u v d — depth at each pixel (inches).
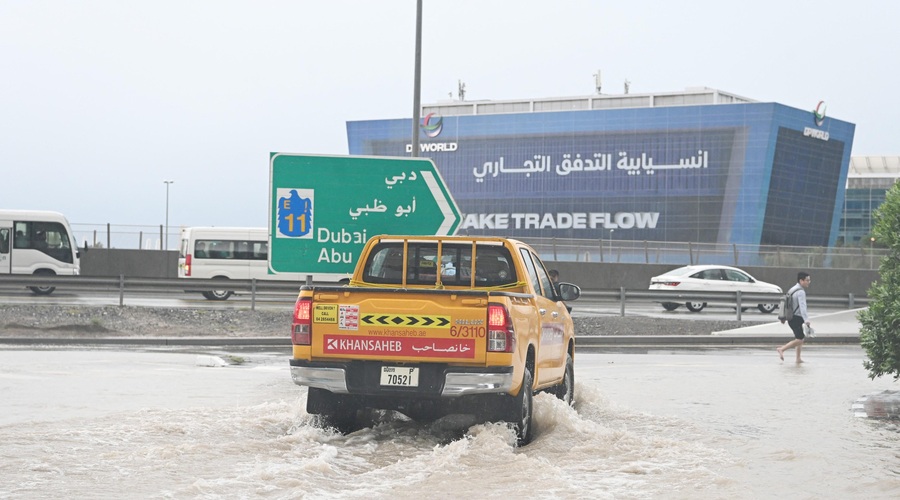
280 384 586.2
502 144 4564.5
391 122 4736.7
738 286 1542.8
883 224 550.3
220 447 342.3
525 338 387.5
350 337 374.6
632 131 4362.7
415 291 370.9
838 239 5310.0
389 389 371.9
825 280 1909.4
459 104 4931.1
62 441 349.1
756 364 797.2
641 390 598.2
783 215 4227.4
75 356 764.6
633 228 4357.8
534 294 420.2
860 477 323.9
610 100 4655.5
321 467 309.1
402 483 295.1
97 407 467.8
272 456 331.6
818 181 4333.2
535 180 4510.3
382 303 373.1
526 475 307.7
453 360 367.9
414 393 370.3
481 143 4596.5
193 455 327.6
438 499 276.4
